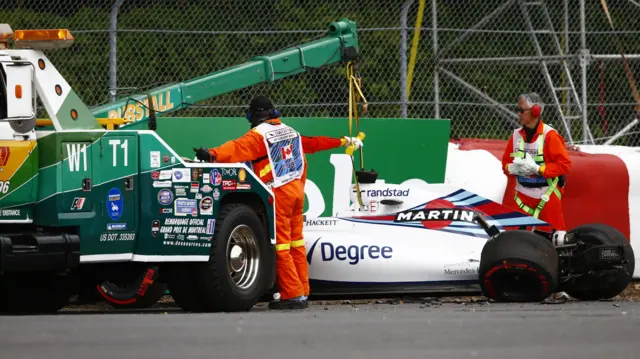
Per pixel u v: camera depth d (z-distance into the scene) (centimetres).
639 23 6238
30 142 2709
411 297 3491
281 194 3125
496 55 5988
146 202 2823
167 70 5406
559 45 5853
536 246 2994
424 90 5669
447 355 1642
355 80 3572
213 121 4141
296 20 5634
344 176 4319
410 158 4431
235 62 5531
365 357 1619
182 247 2869
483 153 4369
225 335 1944
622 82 6056
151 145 2842
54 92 2828
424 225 3281
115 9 4600
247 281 3022
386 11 5747
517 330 2027
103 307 3541
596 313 2488
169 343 1811
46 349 1719
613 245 3186
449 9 5919
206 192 2920
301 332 1997
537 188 3694
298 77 5478
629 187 4188
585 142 5453
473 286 3288
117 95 5066
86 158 2758
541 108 3669
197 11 5484
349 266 3212
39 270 2681
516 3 6003
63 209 2722
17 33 2808
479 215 3234
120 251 2803
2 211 2683
